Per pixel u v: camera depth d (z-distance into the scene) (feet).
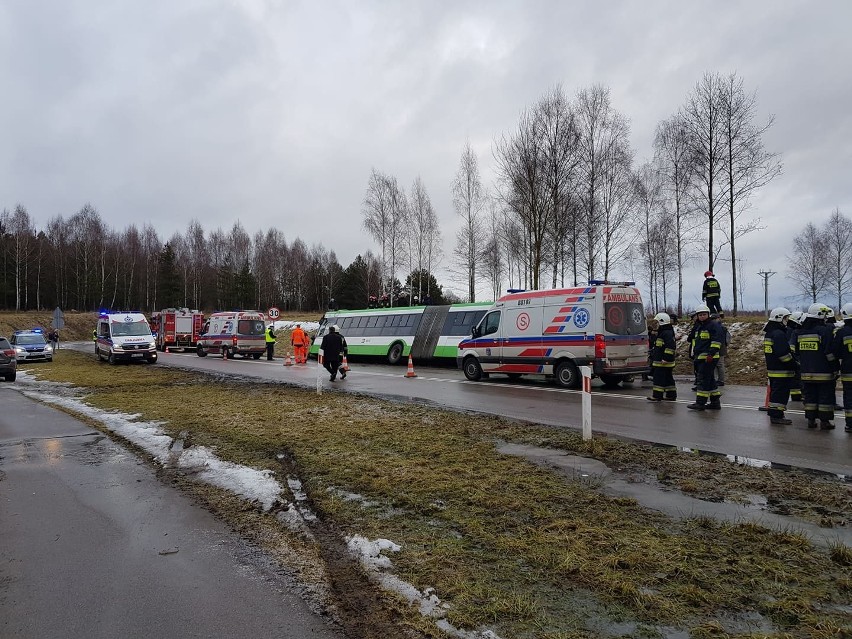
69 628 10.88
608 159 81.15
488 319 53.88
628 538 14.26
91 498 19.22
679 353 65.10
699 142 70.23
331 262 281.95
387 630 10.54
